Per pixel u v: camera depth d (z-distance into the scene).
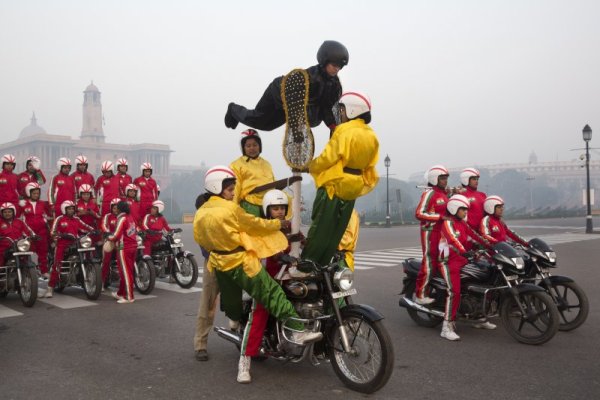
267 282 4.46
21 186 10.97
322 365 5.26
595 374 4.97
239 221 4.49
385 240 24.02
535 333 6.62
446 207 6.58
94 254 10.48
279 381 4.82
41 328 7.00
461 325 7.01
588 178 27.88
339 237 4.60
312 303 4.62
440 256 6.39
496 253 6.29
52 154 127.12
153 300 9.01
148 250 10.50
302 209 4.98
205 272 5.50
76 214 10.44
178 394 4.52
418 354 5.66
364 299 8.97
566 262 14.00
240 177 5.21
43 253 10.59
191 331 6.75
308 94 4.43
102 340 6.34
